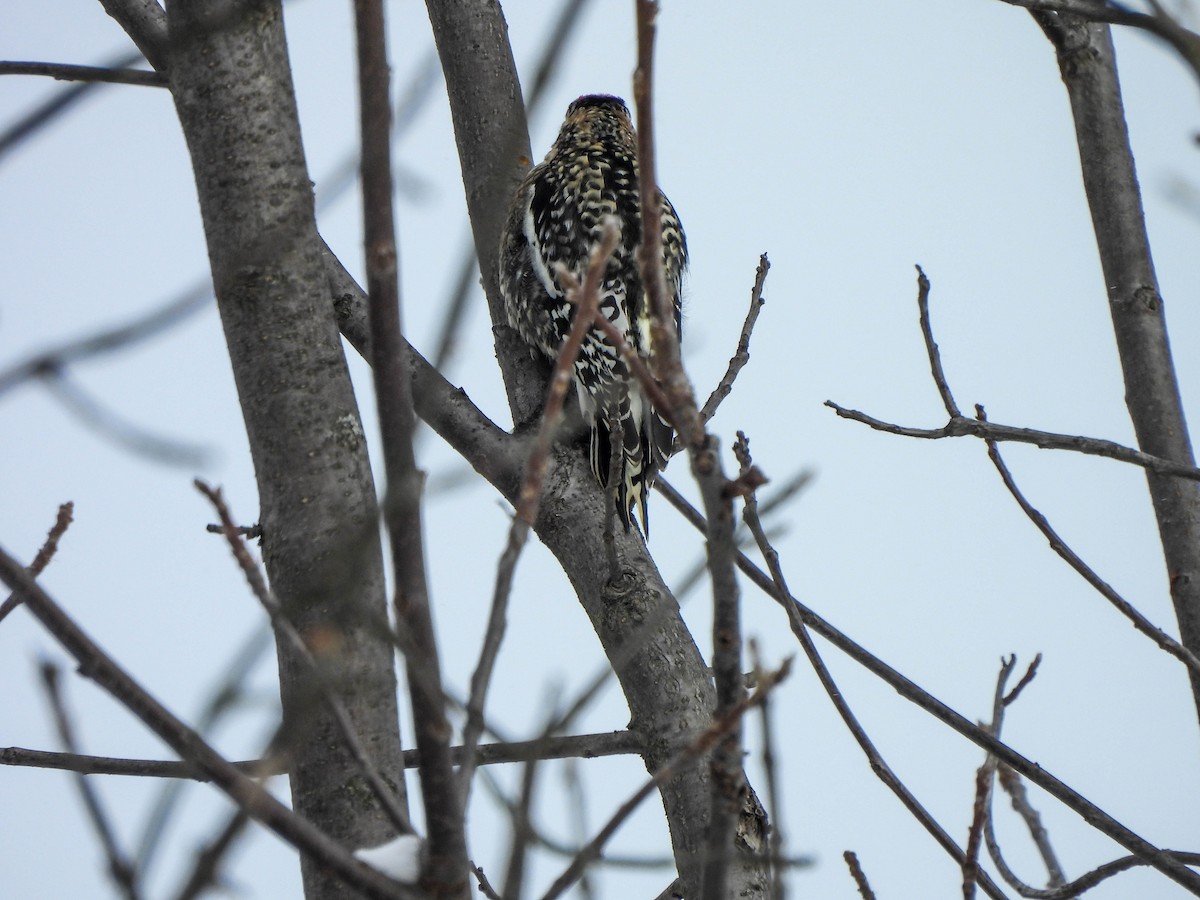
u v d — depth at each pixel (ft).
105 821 11.66
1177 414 32.50
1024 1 23.40
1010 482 27.99
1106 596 27.22
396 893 14.70
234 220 23.72
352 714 20.38
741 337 27.27
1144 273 33.37
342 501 22.59
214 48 24.07
